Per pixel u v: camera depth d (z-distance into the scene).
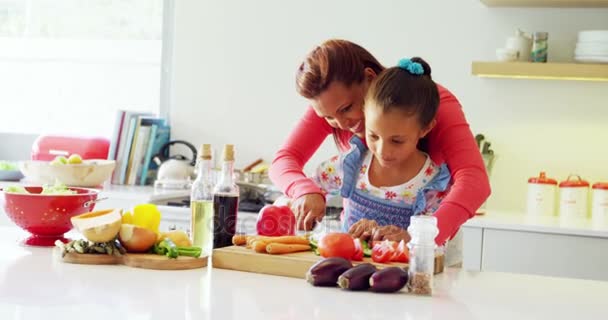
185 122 4.29
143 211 1.90
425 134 1.92
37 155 4.17
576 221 3.39
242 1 4.16
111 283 1.61
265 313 1.40
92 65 4.48
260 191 3.69
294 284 1.66
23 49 4.54
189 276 1.71
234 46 4.19
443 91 2.05
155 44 4.38
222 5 4.20
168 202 3.68
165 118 4.33
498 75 3.59
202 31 4.24
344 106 1.99
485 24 3.79
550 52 3.72
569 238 3.16
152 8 4.36
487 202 3.79
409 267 1.63
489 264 3.25
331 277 1.63
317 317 1.38
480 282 1.78
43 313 1.35
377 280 1.58
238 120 4.20
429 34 3.87
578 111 3.69
